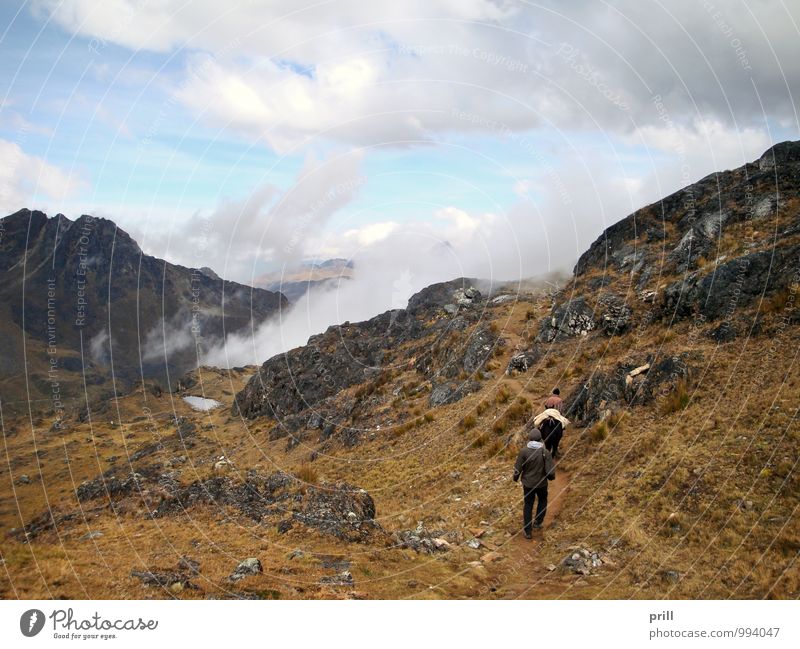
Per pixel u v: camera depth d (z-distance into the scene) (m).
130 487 20.86
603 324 24.94
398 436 25.61
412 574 9.73
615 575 9.20
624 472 12.64
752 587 8.27
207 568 9.57
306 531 11.55
